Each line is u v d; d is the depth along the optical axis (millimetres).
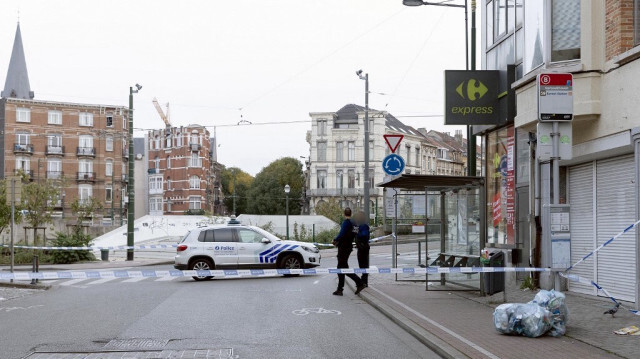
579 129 12016
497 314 8836
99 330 9781
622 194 11523
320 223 49688
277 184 100312
